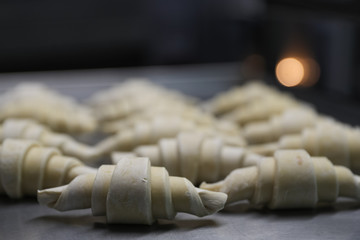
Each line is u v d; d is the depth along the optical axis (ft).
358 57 2.85
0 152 1.55
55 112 2.43
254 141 2.07
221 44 5.79
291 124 2.02
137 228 1.35
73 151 1.94
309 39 3.63
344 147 1.68
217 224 1.37
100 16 5.68
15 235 1.33
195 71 4.85
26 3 5.42
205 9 5.73
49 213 1.46
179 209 1.36
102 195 1.34
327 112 2.67
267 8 2.86
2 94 3.61
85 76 4.74
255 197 1.44
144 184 1.31
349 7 2.19
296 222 1.37
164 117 1.99
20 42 5.61
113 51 5.98
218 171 1.65
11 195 1.56
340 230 1.32
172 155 1.64
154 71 5.06
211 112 2.83
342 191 1.45
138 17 5.75
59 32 5.66
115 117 2.56
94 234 1.32
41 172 1.53
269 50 4.39
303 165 1.41
